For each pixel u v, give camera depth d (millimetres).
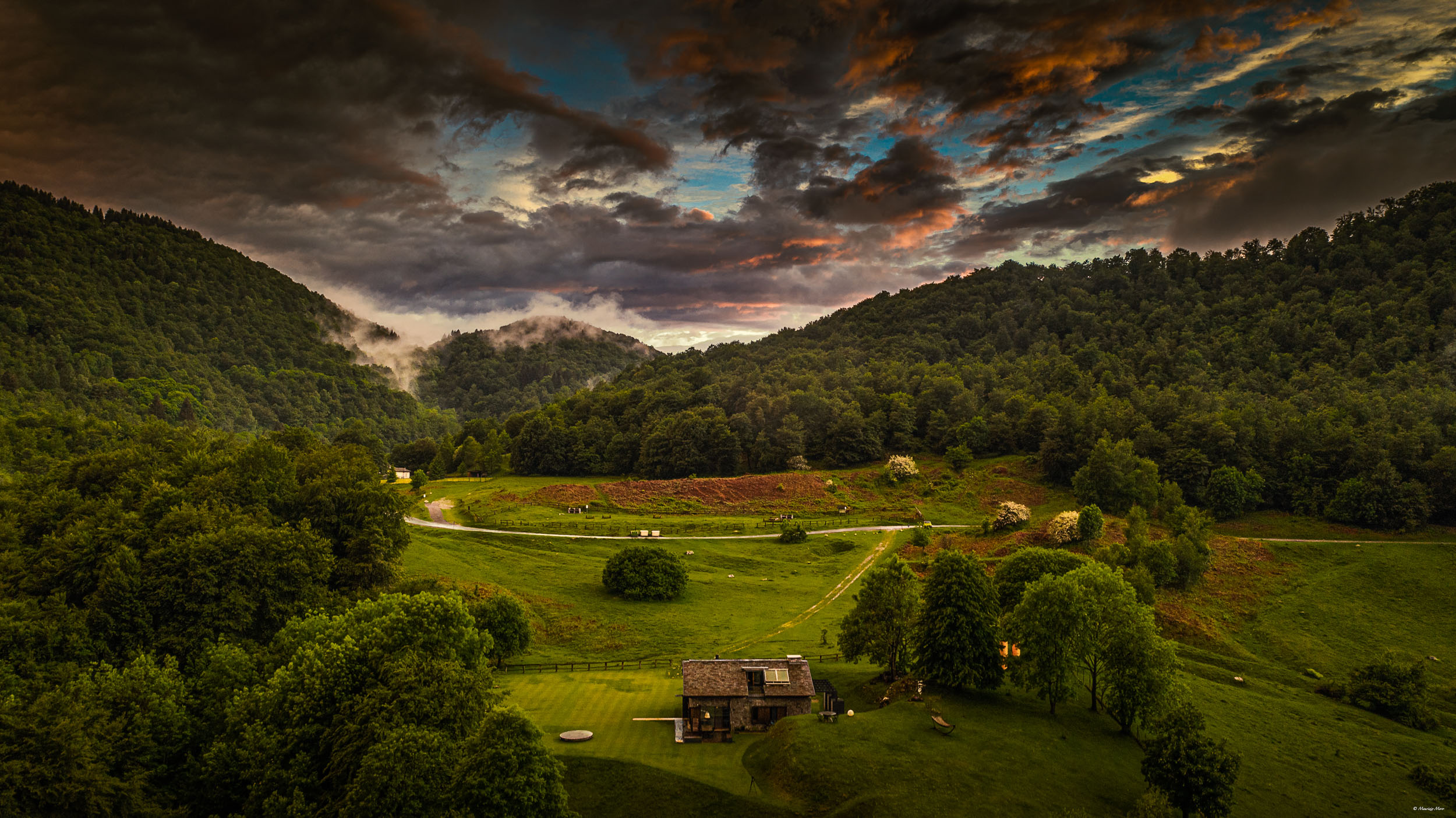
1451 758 63969
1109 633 61250
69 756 39312
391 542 86875
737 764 53156
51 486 92188
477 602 80375
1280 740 64250
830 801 47625
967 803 47156
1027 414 193125
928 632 64625
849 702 64500
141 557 69188
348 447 143375
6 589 65438
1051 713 62406
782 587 109250
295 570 70938
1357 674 78312
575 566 115625
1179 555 106438
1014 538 125250
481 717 45812
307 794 42969
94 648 58906
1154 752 50375
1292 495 139875
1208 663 85500
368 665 49000
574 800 47375
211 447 142250
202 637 61938
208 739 49188
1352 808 54188
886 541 132250
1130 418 175500
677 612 96625
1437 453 135375
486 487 191125
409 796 38750
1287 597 104625
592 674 74688
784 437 194625
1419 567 111375
